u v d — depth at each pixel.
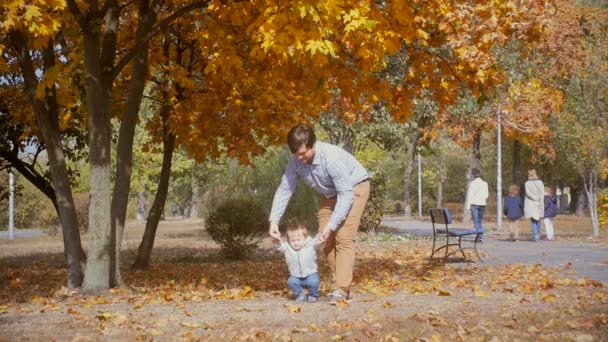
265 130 15.44
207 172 53.41
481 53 10.42
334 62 10.90
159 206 15.84
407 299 8.26
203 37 11.84
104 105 10.19
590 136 23.66
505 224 38.72
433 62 11.27
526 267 12.80
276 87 14.34
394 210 79.81
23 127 16.12
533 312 6.87
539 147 42.72
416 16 9.85
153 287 11.30
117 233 11.11
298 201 21.83
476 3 10.25
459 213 66.75
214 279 12.59
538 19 10.41
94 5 9.91
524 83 35.00
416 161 75.94
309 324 6.46
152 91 16.55
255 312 7.27
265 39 8.29
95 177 10.05
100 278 10.05
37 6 7.90
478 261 14.91
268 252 20.47
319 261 16.50
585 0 44.25
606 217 24.08
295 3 8.02
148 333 6.21
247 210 18.14
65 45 13.09
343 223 7.86
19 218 52.25
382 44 9.34
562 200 83.88
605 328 6.00
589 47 25.19
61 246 26.66
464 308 7.32
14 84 15.24
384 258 16.47
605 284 9.76
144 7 11.68
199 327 6.52
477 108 33.12
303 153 7.59
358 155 61.19
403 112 11.76
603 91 24.20
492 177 68.38
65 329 6.57
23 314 7.68
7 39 12.24
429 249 19.19
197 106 14.94
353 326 6.33
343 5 8.84
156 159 52.50
